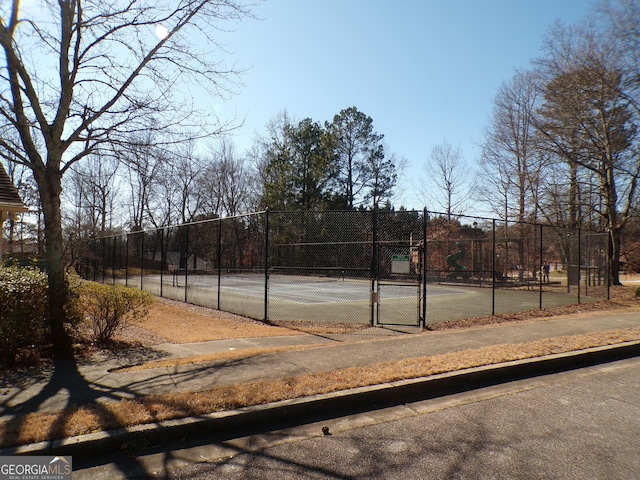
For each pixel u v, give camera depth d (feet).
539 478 11.27
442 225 107.65
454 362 21.42
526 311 46.19
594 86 65.72
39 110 23.90
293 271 87.25
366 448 13.05
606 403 17.49
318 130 132.57
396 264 36.32
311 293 69.10
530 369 22.26
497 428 14.73
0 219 46.60
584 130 69.67
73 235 114.93
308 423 15.12
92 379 18.33
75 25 24.89
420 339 27.66
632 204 80.18
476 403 17.46
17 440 12.02
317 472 11.47
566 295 67.67
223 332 33.14
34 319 22.71
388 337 29.12
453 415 16.03
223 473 11.41
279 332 33.19
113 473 11.37
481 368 20.72
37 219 124.47
